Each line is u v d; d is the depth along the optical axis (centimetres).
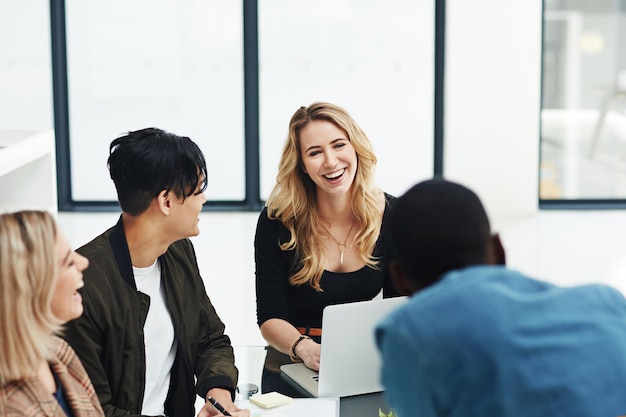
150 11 836
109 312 254
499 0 808
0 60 832
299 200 320
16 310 182
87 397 214
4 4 824
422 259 166
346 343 277
